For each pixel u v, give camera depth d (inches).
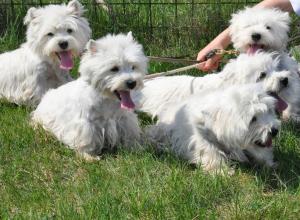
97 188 65.0
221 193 63.1
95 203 60.6
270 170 68.6
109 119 73.8
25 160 71.7
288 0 90.7
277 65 78.4
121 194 62.8
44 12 89.0
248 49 85.4
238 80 77.4
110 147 75.6
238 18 87.7
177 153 72.6
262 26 84.4
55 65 90.1
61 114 75.3
